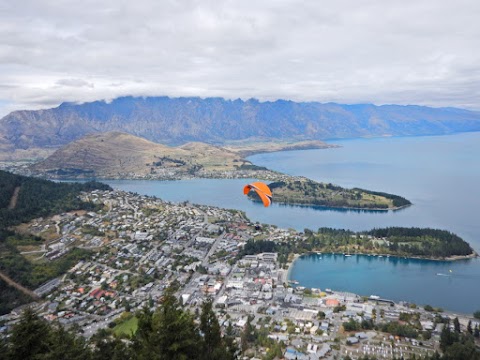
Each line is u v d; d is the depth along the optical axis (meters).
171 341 67.69
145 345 69.06
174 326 67.94
